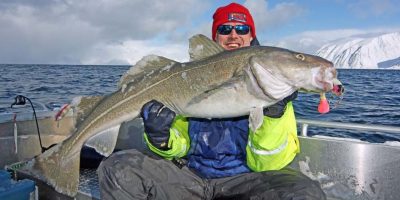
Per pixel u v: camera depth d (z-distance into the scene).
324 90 0.88
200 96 0.92
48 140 1.45
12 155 1.33
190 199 1.02
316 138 1.16
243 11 1.26
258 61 0.88
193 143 1.05
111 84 7.88
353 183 1.11
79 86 7.20
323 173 1.16
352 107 4.35
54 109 1.55
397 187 1.04
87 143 1.03
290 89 0.90
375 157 1.08
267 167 0.99
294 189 0.89
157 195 0.98
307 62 0.88
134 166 0.97
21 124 1.36
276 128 0.93
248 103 0.90
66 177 1.01
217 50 0.95
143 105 0.96
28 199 1.03
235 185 1.01
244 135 1.03
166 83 0.96
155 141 0.96
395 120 3.47
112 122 1.00
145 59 1.01
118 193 0.96
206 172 1.05
